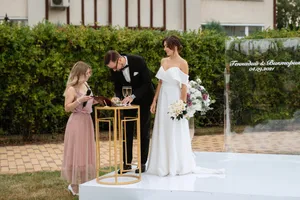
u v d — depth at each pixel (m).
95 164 5.78
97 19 14.95
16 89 10.00
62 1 14.14
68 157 5.70
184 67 5.51
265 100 7.09
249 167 5.97
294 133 7.05
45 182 6.54
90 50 10.50
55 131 10.72
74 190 5.84
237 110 7.22
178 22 15.68
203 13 16.00
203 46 11.32
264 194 4.64
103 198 5.08
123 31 10.84
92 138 5.77
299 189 4.86
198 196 4.79
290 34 11.23
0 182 6.54
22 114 10.23
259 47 7.01
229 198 4.70
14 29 9.97
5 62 9.83
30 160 8.21
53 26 10.38
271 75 7.02
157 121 5.61
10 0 14.04
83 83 5.85
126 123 5.82
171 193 4.87
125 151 5.73
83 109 5.68
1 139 10.27
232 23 16.34
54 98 10.46
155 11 15.43
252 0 16.50
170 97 5.52
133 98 5.48
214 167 5.97
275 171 5.74
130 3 15.20
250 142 7.23
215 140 10.16
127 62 5.53
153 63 10.94
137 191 4.98
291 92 6.98
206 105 5.78
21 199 5.74
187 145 5.67
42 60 10.17
